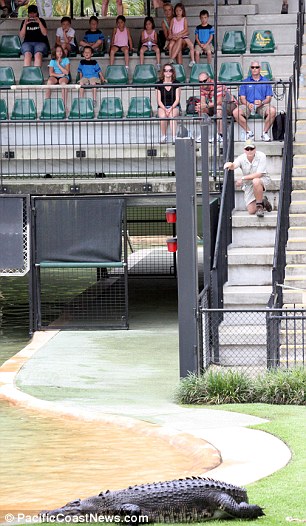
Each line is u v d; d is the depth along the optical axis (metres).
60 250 30.28
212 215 27.45
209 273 25.47
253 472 15.78
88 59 40.59
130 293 40.34
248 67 42.03
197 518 13.75
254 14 43.84
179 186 22.30
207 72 40.31
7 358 27.17
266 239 29.78
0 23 44.66
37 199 30.20
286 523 13.34
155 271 47.53
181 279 22.30
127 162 35.38
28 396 21.78
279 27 43.62
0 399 22.00
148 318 33.19
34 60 41.78
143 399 21.47
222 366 23.95
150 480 15.96
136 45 44.81
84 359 26.08
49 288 43.00
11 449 18.05
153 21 42.56
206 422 19.16
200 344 22.48
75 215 30.20
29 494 15.34
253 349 25.28
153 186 30.44
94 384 23.06
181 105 40.19
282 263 26.47
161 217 52.22
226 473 15.76
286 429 18.30
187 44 41.81
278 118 34.16
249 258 28.42
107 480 16.05
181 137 22.17
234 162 29.44
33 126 36.97
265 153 32.28
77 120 30.84
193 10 44.50
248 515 13.68
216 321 24.47
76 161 35.38
